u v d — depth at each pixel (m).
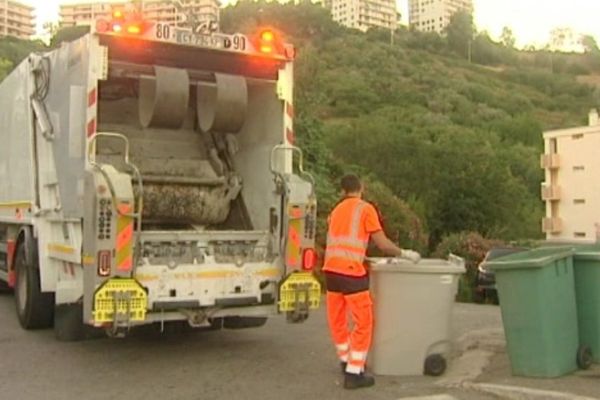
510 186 36.59
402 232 20.97
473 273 25.72
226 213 8.70
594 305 6.83
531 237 39.81
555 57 133.50
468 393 6.19
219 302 7.46
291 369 7.24
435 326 6.82
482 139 50.91
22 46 36.78
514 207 36.50
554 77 109.81
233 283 7.57
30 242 9.02
